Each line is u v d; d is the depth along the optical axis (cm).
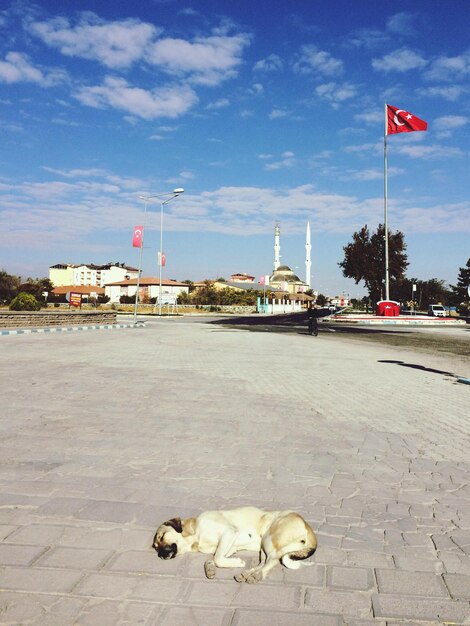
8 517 350
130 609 245
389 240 6081
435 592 266
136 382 971
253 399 829
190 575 279
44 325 2764
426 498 404
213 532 298
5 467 460
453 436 614
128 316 5678
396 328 3641
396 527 347
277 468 473
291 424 658
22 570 279
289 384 1000
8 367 1152
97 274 16012
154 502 381
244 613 244
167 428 619
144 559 295
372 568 290
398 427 655
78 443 545
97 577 274
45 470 454
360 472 468
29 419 651
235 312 9294
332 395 888
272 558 283
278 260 18475
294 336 2569
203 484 424
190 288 12331
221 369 1207
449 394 927
